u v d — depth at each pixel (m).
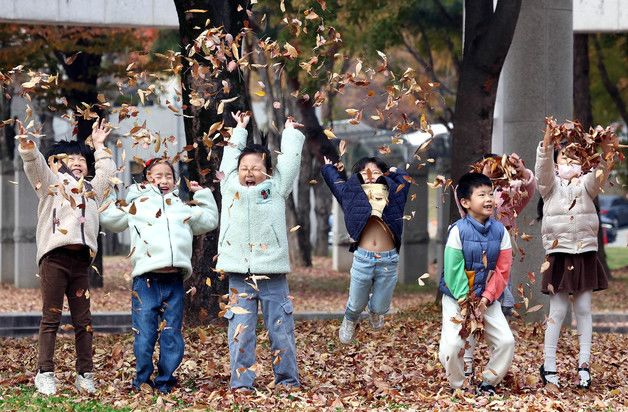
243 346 15.62
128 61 42.03
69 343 21.66
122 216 15.91
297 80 45.47
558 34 26.69
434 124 55.19
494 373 15.50
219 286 23.22
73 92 41.25
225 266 15.65
